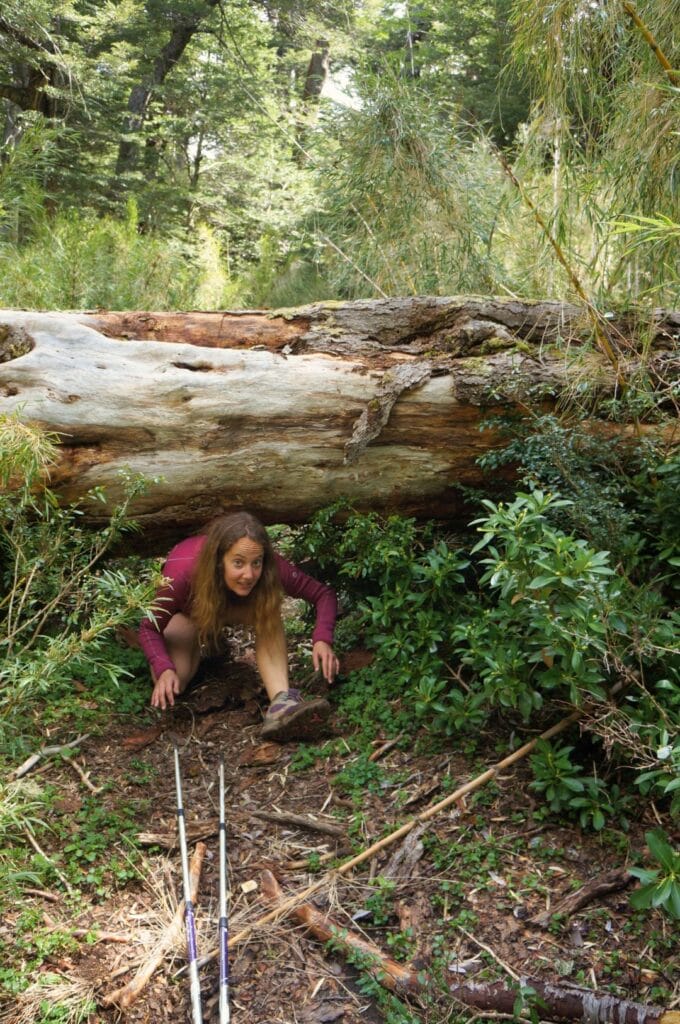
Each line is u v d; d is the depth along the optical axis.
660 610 3.22
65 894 2.88
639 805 3.03
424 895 2.84
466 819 3.08
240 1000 2.58
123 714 3.80
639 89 4.10
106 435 3.89
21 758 3.42
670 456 3.74
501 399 4.05
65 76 14.27
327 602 4.04
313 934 2.80
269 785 3.46
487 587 4.03
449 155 5.54
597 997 2.43
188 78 16.52
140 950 2.72
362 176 5.62
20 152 6.40
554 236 4.87
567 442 3.78
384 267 5.61
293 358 4.06
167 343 3.98
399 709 3.74
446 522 4.42
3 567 3.94
